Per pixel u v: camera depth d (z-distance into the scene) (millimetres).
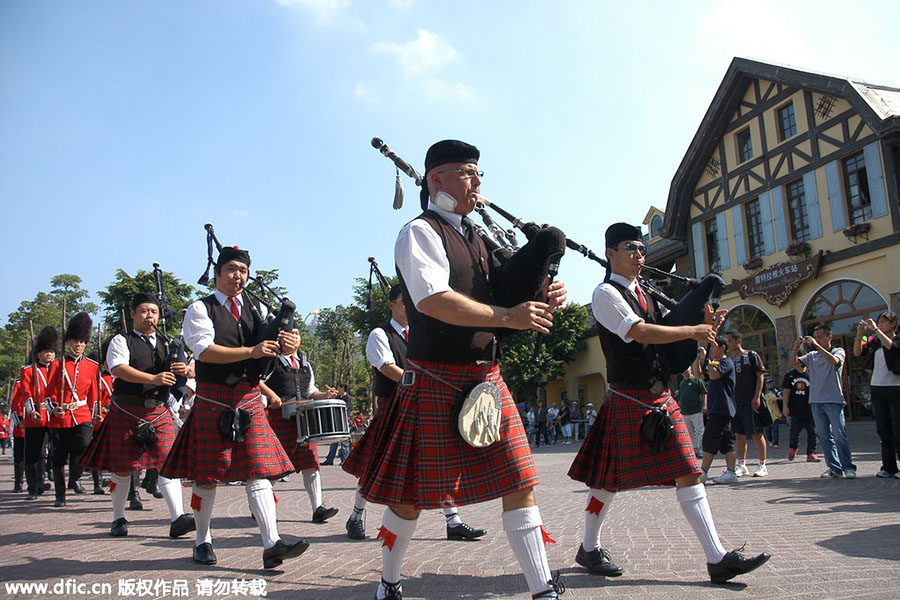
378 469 2436
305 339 38906
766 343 18156
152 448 4711
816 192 16766
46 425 7355
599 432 3307
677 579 2965
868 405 15375
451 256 2389
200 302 3670
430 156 2576
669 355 3287
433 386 2393
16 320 54781
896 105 15750
